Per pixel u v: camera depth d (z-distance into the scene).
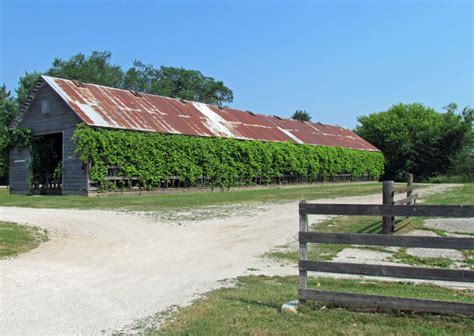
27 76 68.06
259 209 19.11
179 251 11.38
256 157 37.16
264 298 7.12
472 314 5.66
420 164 60.41
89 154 26.91
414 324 5.71
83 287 8.03
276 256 10.74
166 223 15.43
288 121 49.38
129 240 12.72
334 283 8.09
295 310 6.33
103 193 27.33
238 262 10.18
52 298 7.32
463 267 9.43
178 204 21.08
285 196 26.45
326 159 45.59
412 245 6.06
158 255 10.94
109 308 6.77
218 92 86.19
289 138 43.09
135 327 5.93
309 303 6.57
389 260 10.00
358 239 6.33
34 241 12.45
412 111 64.62
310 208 6.63
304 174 42.56
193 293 7.56
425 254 10.38
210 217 16.78
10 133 32.03
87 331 5.79
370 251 10.81
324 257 10.32
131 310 6.66
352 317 6.02
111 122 28.38
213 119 37.97
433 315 5.97
